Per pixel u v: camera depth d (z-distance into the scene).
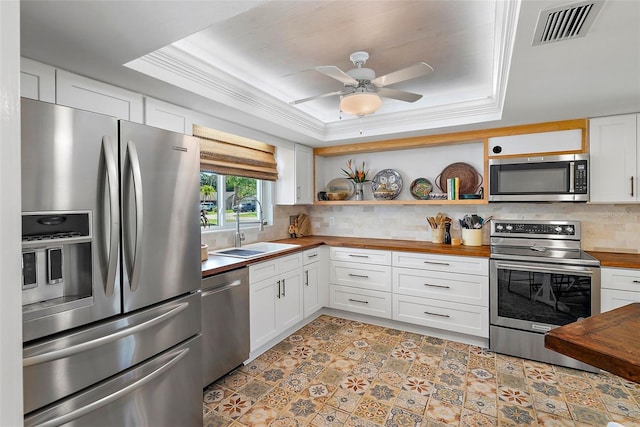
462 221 3.31
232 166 3.08
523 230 3.09
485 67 2.41
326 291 3.66
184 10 1.22
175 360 1.62
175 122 2.27
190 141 1.79
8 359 0.55
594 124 2.67
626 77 1.88
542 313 2.57
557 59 1.65
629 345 1.01
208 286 2.17
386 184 3.85
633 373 0.90
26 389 1.09
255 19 1.79
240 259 2.55
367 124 3.32
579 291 2.45
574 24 1.32
